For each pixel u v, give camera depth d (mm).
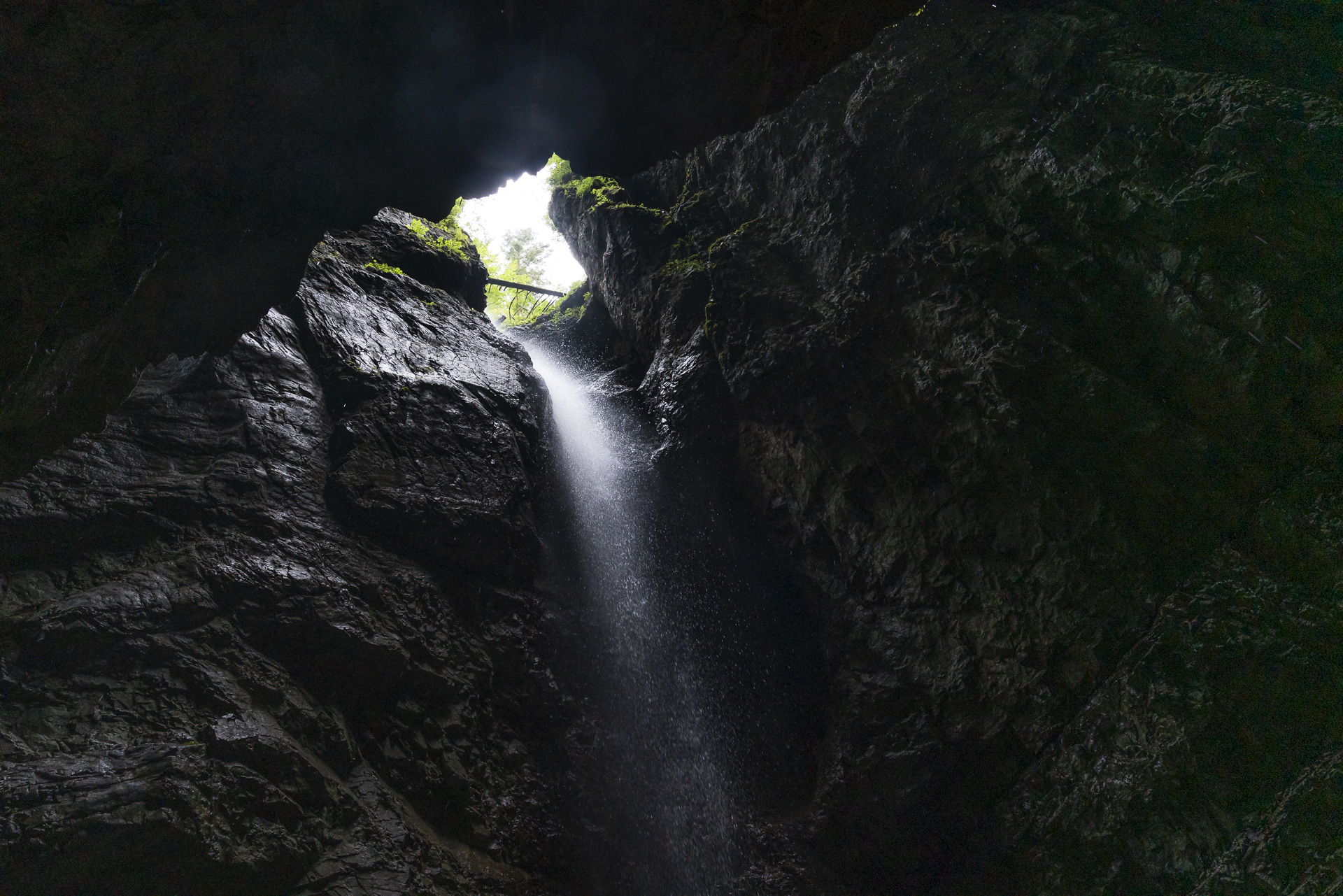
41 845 4262
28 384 3096
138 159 2949
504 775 7230
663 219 13539
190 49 2814
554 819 7348
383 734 6598
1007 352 8211
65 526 5645
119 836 4477
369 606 6992
